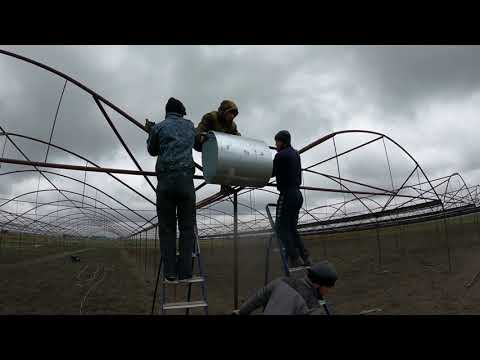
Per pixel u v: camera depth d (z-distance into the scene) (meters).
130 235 35.38
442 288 10.52
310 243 29.39
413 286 11.29
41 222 30.38
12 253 31.62
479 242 17.58
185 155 3.87
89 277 17.56
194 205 3.94
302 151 7.29
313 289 2.81
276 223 5.04
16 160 4.84
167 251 3.75
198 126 4.77
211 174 4.21
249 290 13.34
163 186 3.77
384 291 11.17
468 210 16.48
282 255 4.77
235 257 5.21
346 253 21.69
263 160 4.36
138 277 17.59
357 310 9.16
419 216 16.81
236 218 5.39
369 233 28.78
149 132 4.48
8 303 10.88
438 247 18.42
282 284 2.83
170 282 3.64
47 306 10.54
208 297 12.16
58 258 30.27
